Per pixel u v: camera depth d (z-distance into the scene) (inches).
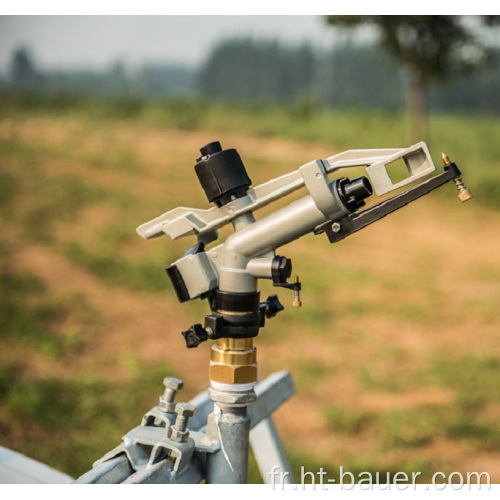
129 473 48.8
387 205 46.9
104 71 2792.8
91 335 217.9
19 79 2519.7
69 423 153.3
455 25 591.8
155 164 619.2
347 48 2470.5
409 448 150.5
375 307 257.9
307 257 335.0
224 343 50.2
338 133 855.7
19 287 259.3
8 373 178.2
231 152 50.4
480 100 1955.0
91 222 390.6
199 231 51.3
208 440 50.6
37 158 611.5
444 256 350.3
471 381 188.4
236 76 2805.1
